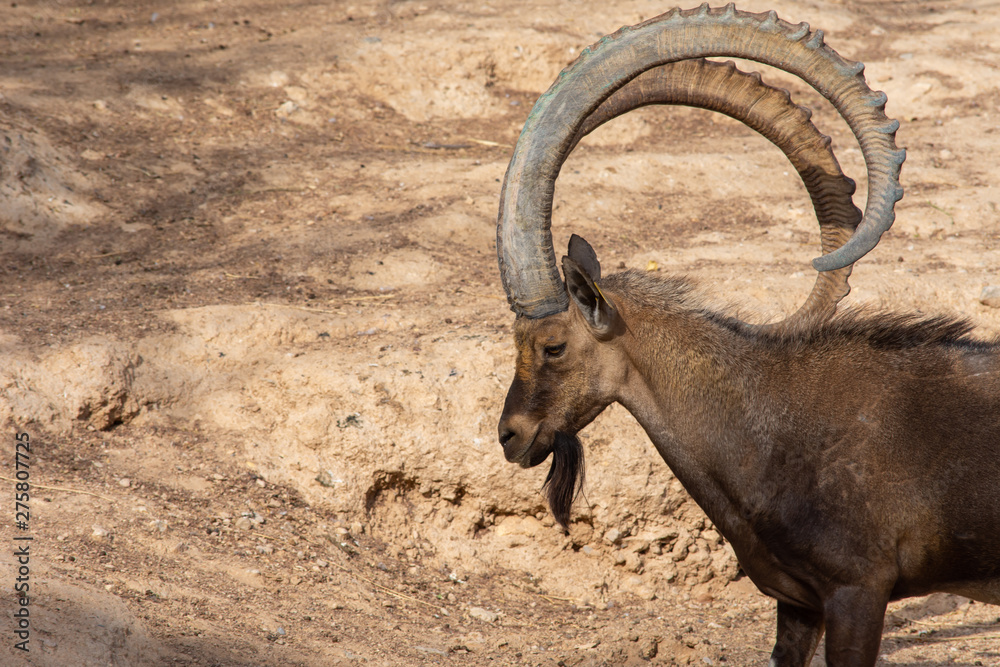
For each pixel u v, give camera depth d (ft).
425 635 58.03
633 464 70.38
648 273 47.73
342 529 68.54
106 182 108.88
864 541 41.29
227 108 130.82
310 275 92.73
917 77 148.87
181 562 58.03
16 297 83.66
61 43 145.48
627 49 42.34
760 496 42.96
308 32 155.63
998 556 41.32
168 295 86.28
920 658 59.98
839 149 130.21
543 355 44.14
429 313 84.23
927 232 104.17
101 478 64.90
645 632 61.21
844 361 43.45
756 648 61.21
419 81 142.82
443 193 113.19
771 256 96.43
